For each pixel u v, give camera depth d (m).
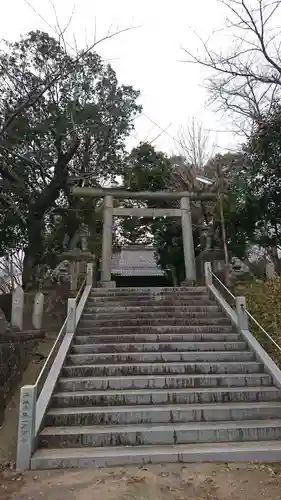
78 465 5.04
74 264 13.94
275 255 16.28
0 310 8.82
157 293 11.91
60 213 17.38
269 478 4.66
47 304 12.37
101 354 8.05
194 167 17.48
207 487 4.45
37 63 15.62
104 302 11.16
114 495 4.25
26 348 8.97
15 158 15.66
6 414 6.86
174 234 20.02
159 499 4.19
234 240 15.71
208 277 12.45
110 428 5.79
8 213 15.47
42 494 4.30
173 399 6.63
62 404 6.47
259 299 10.80
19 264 24.02
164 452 5.21
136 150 19.27
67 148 16.14
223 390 6.83
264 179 12.99
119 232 23.27
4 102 14.59
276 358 8.38
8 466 5.14
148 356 8.09
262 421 6.12
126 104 17.44
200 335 9.00
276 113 11.95
